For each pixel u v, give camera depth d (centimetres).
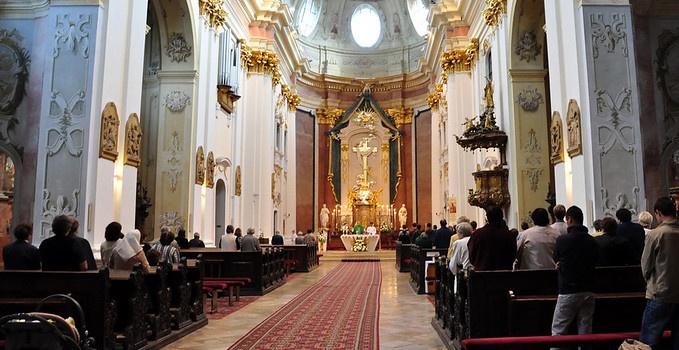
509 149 1337
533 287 525
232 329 713
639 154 808
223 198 1683
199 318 737
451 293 609
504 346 417
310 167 2912
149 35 1429
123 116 952
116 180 937
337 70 3084
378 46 3109
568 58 885
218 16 1530
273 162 2156
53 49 880
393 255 2445
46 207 844
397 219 2877
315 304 948
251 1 1964
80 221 836
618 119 816
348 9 3100
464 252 642
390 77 2995
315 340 638
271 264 1219
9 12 1075
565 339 419
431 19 2081
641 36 1021
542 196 1291
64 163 852
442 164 2298
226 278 1030
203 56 1446
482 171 1366
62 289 487
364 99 2997
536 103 1314
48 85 873
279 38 2219
